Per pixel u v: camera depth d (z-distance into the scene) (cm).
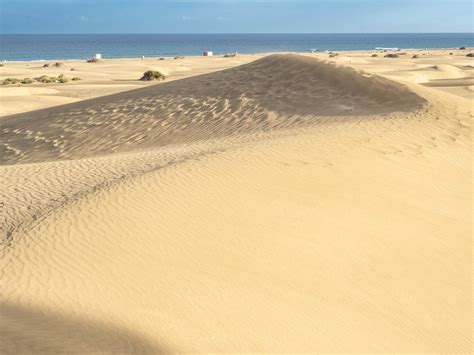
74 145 2438
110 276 859
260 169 1399
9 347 632
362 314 938
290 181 1365
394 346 878
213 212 1135
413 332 940
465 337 971
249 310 849
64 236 975
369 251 1138
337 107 2300
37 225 1027
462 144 1930
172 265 923
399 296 1025
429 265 1161
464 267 1195
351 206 1312
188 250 981
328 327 867
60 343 660
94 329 705
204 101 2662
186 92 2858
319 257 1062
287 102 2450
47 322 704
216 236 1045
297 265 1019
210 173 1329
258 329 809
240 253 1008
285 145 1644
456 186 1614
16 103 3941
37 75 6756
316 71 2689
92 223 1029
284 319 852
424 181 1579
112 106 2884
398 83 2428
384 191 1448
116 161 1641
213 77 3052
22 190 1328
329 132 1869
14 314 712
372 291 1015
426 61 9262
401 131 1938
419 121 2055
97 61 10106
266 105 2459
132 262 912
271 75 2802
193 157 1508
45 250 923
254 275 952
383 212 1330
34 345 645
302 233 1129
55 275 841
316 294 951
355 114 2195
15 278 821
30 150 2462
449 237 1301
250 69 2983
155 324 752
